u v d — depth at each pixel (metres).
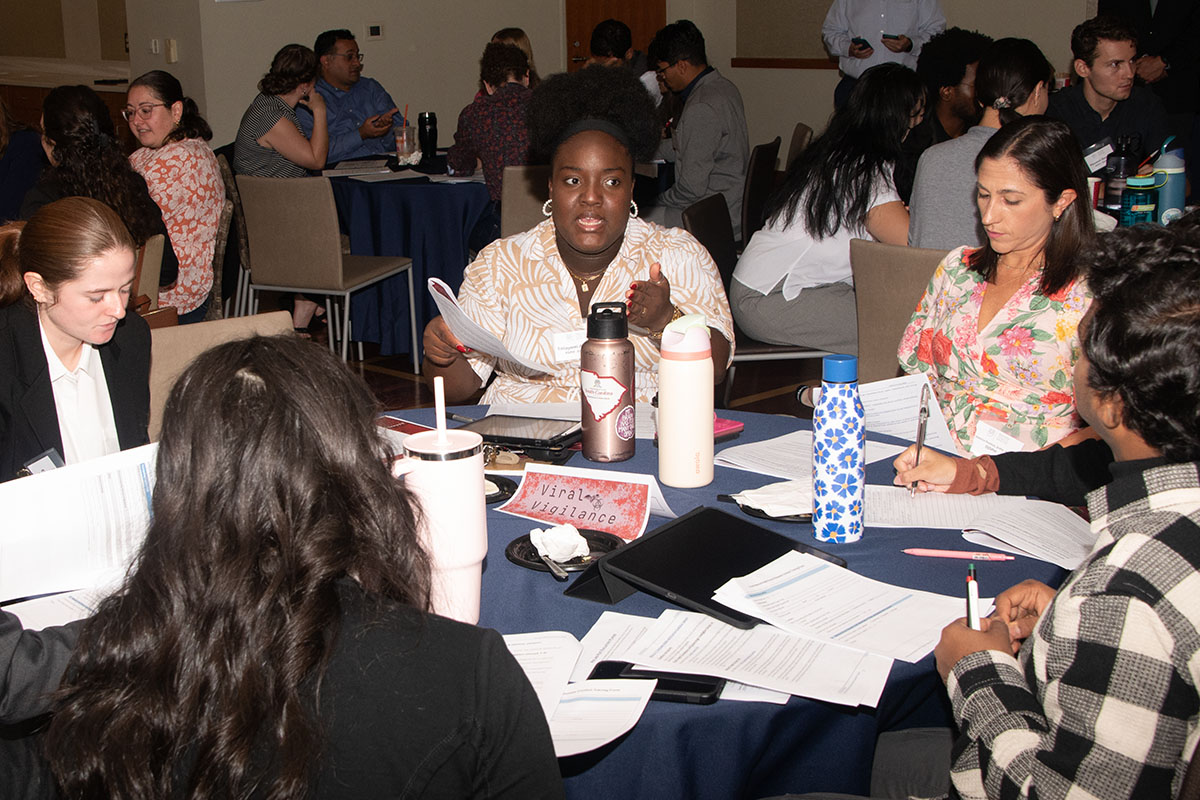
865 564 1.30
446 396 2.08
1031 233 1.94
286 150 4.81
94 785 0.69
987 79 2.83
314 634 0.67
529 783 0.75
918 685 1.10
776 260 3.20
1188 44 5.00
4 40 8.86
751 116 8.40
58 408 1.89
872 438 1.76
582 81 1.95
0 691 0.85
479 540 1.08
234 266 4.50
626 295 2.06
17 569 1.21
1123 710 0.81
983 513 1.44
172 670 0.66
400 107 7.33
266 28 6.54
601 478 1.45
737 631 1.12
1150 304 0.83
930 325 2.17
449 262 4.50
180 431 0.69
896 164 3.13
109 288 1.76
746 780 1.02
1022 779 0.87
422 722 0.69
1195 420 0.83
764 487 1.50
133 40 6.80
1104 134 3.83
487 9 7.67
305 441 0.69
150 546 0.69
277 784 0.65
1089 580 0.85
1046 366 1.98
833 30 5.84
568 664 1.06
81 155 2.92
